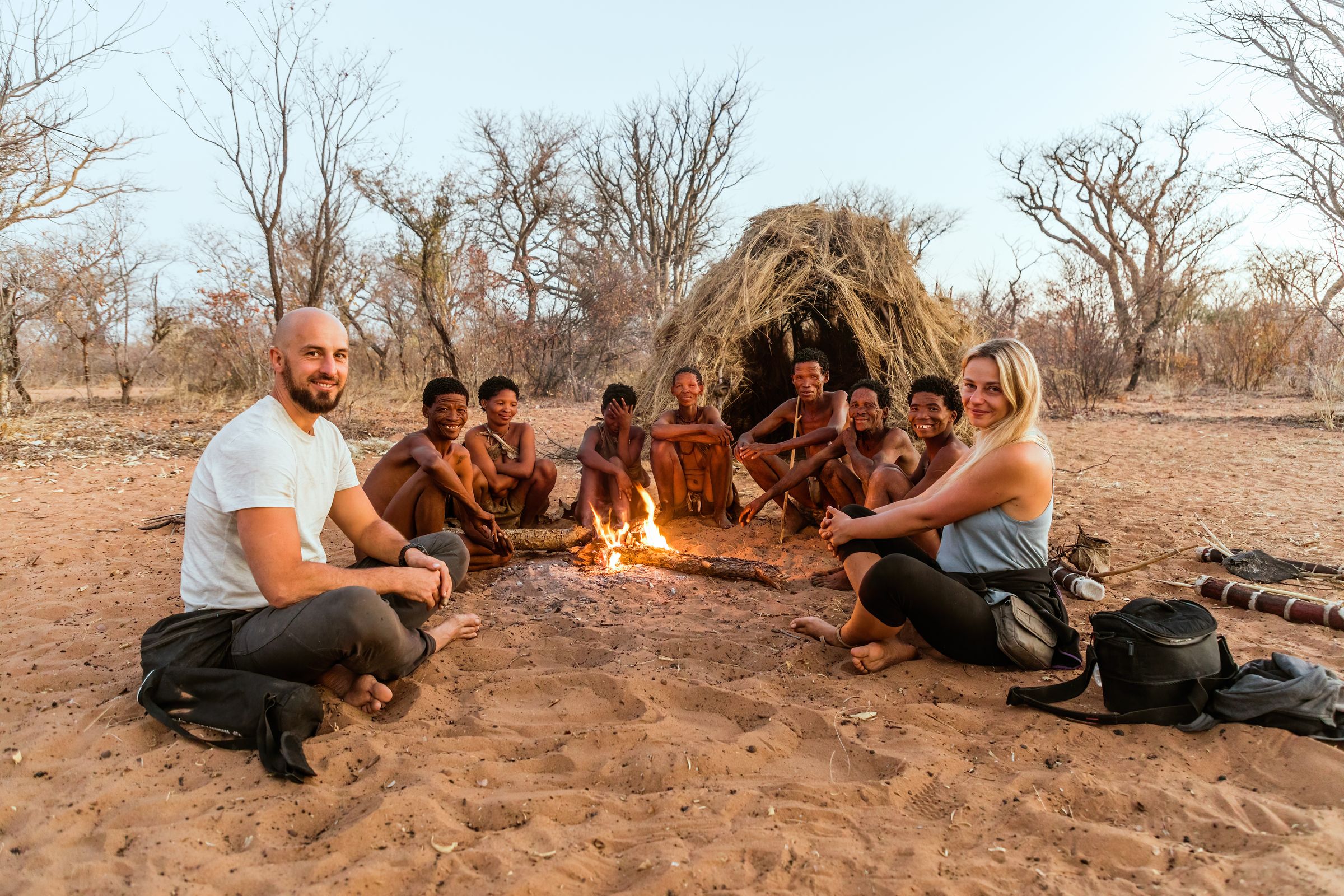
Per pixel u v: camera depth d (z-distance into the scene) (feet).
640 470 18.78
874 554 10.49
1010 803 7.33
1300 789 7.50
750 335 25.11
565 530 16.08
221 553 8.79
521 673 10.41
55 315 47.42
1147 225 77.56
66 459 28.43
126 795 7.55
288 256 47.75
